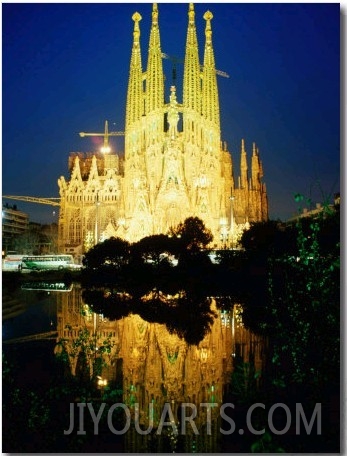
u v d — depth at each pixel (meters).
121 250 94.50
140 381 25.23
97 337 37.44
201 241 94.38
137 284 89.38
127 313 51.38
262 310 51.62
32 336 38.16
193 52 165.00
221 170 173.88
